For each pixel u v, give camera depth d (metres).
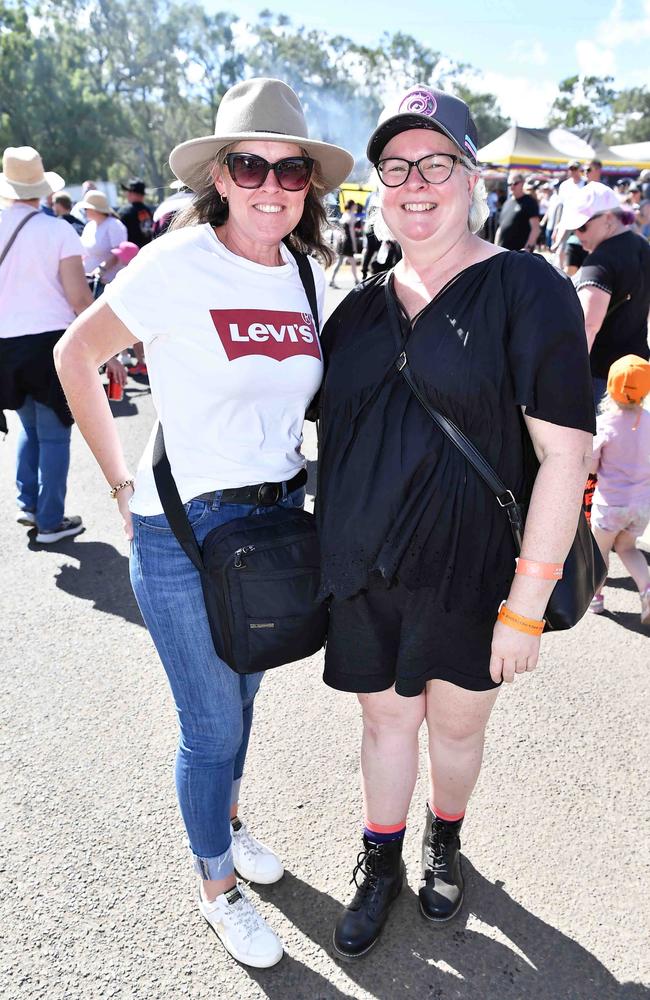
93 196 6.85
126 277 1.53
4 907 1.97
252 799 2.34
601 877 2.06
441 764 1.90
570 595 1.55
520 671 1.55
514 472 1.55
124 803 2.32
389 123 1.48
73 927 1.92
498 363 1.45
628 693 2.84
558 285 1.44
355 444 1.60
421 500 1.55
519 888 2.03
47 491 3.97
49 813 2.28
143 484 1.66
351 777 2.43
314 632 1.67
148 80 57.91
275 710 2.76
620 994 1.76
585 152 23.19
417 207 1.52
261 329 1.59
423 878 1.99
